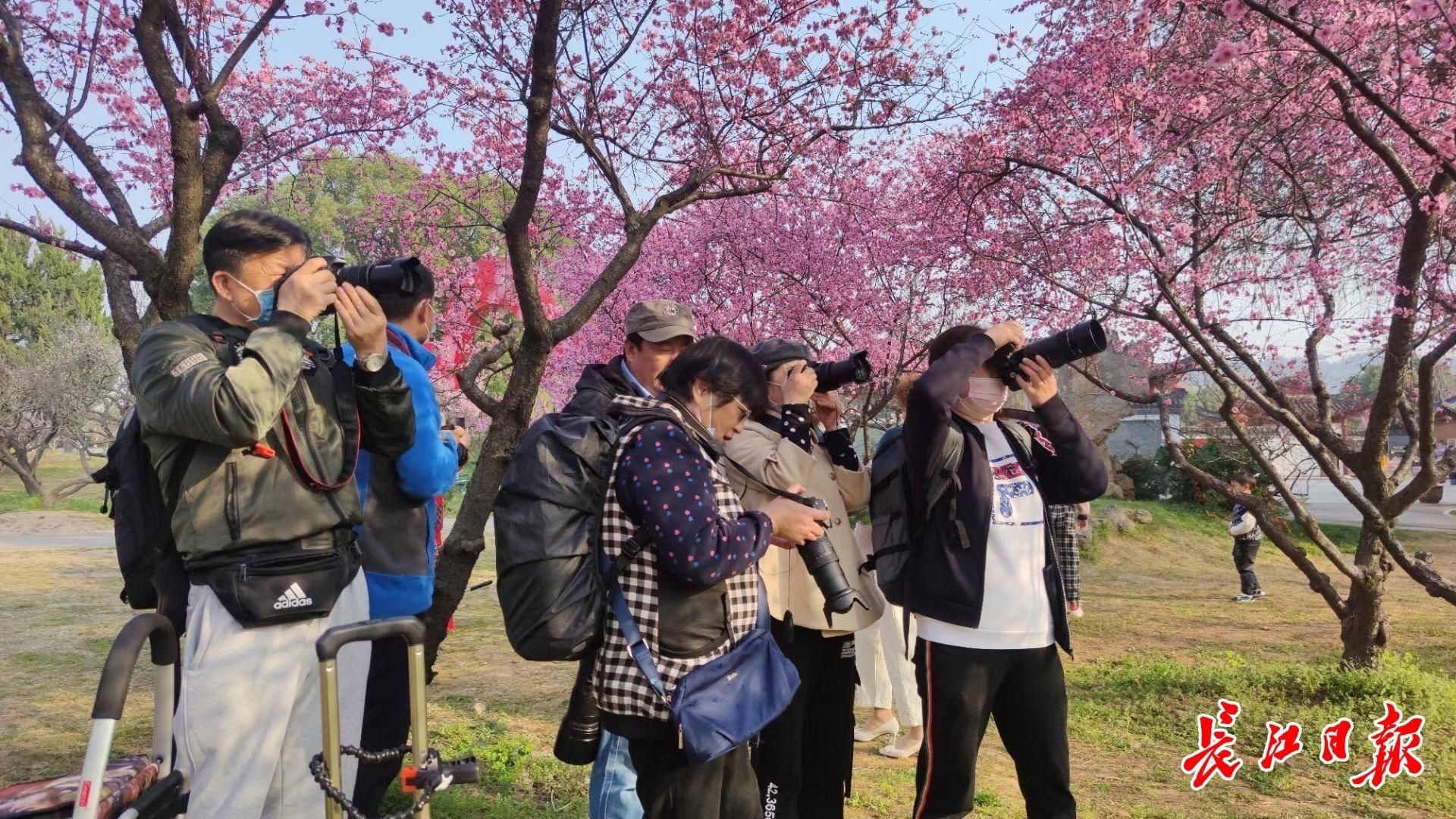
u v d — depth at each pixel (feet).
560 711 17.90
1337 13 15.43
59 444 98.02
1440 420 22.03
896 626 15.89
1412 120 17.87
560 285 38.29
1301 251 22.06
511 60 18.53
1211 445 58.54
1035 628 9.71
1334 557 19.98
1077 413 58.54
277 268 8.11
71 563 41.73
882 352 29.01
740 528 7.27
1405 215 20.59
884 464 10.55
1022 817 12.95
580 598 7.32
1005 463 10.12
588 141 16.11
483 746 14.99
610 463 7.48
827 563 8.43
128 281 14.85
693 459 7.31
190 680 7.18
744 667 7.32
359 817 5.79
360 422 8.31
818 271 28.78
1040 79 20.42
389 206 30.01
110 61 20.53
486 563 45.06
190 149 12.32
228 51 20.21
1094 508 53.36
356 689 8.10
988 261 24.79
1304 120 18.48
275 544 7.44
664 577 7.29
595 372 10.03
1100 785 14.49
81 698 18.48
